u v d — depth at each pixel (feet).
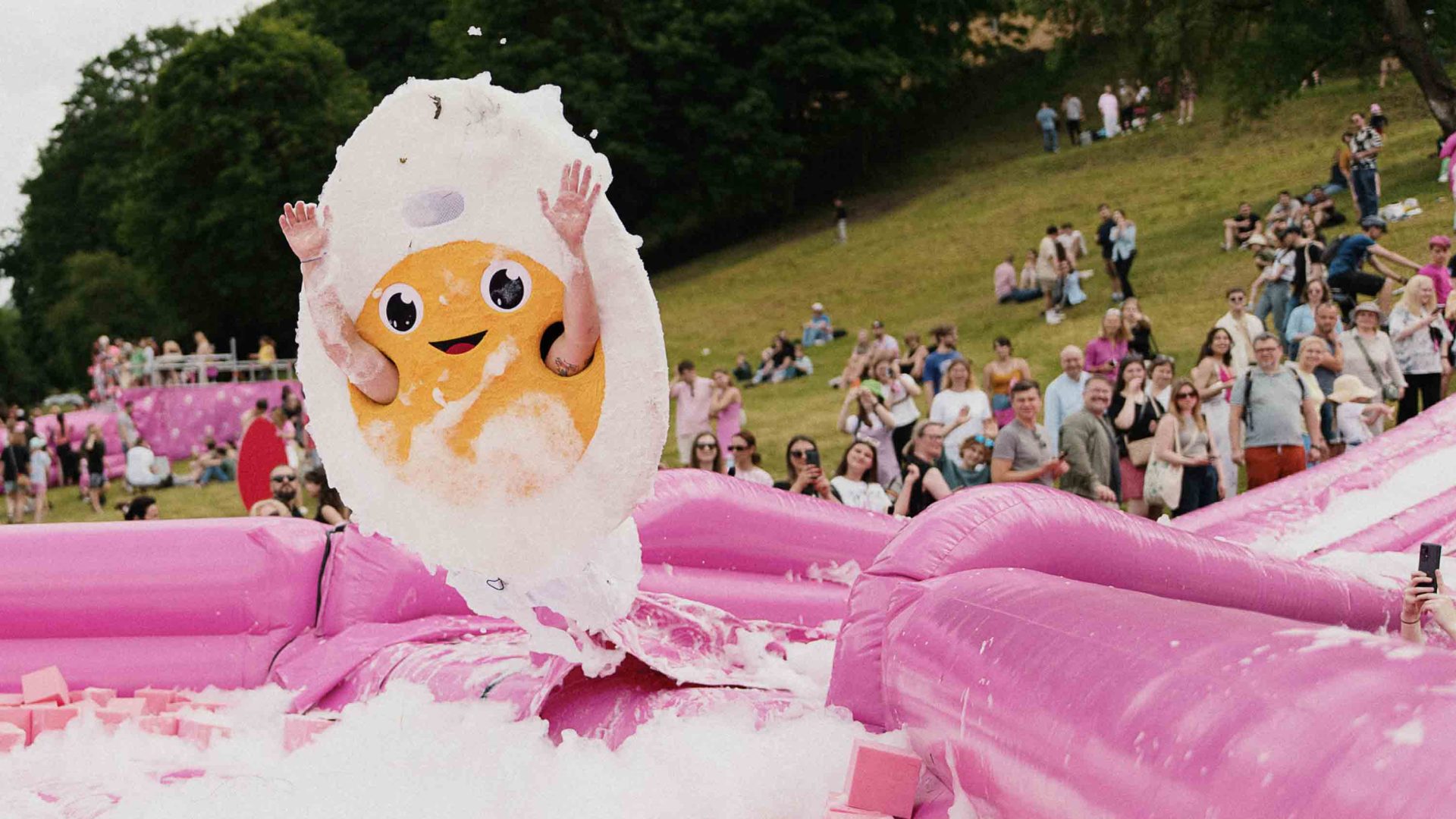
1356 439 31.53
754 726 11.55
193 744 13.12
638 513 17.08
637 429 10.84
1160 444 28.66
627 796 10.34
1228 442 32.14
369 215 10.93
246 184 130.72
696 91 133.90
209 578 16.21
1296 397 29.01
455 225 10.93
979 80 148.36
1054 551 11.34
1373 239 43.45
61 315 169.27
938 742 9.49
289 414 68.64
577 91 129.39
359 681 15.02
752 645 14.05
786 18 132.67
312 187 132.05
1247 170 94.12
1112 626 8.34
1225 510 20.04
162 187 134.82
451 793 10.74
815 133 142.00
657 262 136.77
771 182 133.39
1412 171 76.02
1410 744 5.76
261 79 131.85
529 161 10.84
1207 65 91.40
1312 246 44.62
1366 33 82.74
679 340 96.22
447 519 11.10
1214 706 6.87
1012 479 27.09
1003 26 146.30
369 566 16.53
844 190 136.05
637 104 132.16
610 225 10.69
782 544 17.87
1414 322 34.91
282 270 135.23
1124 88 118.73
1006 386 38.42
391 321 11.03
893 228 114.93
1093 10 93.66
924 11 140.36
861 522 18.61
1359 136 65.72
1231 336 36.91
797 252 117.91
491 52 130.21
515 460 10.88
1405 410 35.45
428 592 16.48
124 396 79.82
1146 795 6.92
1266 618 7.80
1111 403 30.73
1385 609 13.00
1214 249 76.38
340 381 11.40
